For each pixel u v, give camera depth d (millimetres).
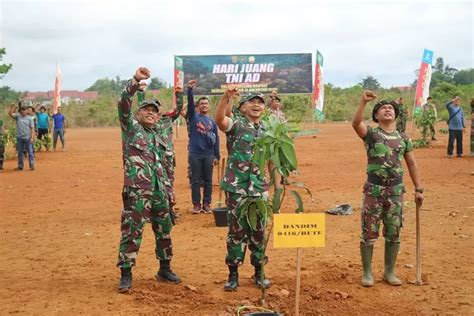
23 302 6125
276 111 14055
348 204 11164
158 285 6617
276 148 5555
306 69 30188
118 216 11195
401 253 7941
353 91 69500
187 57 29125
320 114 34625
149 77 6211
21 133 19453
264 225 6199
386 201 6492
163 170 6551
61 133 27391
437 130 36406
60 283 6816
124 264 6398
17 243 9070
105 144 32469
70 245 8852
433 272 7066
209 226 9977
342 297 6137
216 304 5977
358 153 23453
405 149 6570
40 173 18594
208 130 11055
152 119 6492
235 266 6438
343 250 8172
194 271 7270
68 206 12477
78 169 19641
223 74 29422
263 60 29828
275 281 6723
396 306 5926
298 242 5273
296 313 5254
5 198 13672
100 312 5805
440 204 11391
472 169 16781
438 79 103000
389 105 6516
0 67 31891
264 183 6309
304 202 11938
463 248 8164
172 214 6707
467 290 6379
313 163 19750
